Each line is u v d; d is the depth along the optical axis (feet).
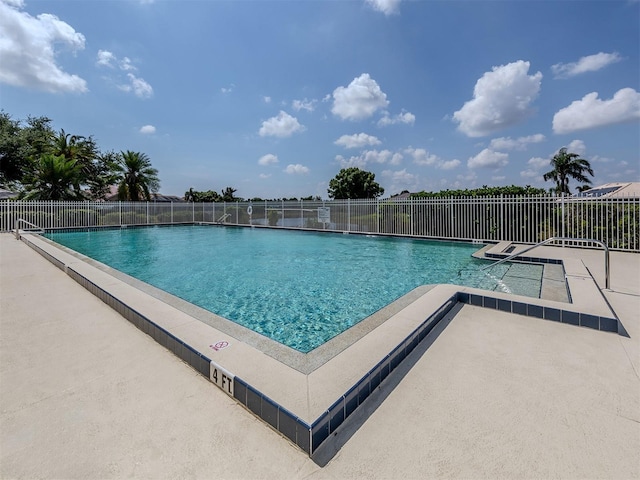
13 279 17.75
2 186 81.56
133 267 25.34
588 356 8.50
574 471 4.72
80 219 58.13
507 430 5.64
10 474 4.65
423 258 29.01
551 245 31.19
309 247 36.88
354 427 5.83
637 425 5.74
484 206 35.94
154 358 8.54
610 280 16.66
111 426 5.74
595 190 74.69
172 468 4.79
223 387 6.98
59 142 76.13
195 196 155.33
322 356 7.98
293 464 4.92
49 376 7.51
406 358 8.57
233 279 21.11
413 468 4.81
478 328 10.68
